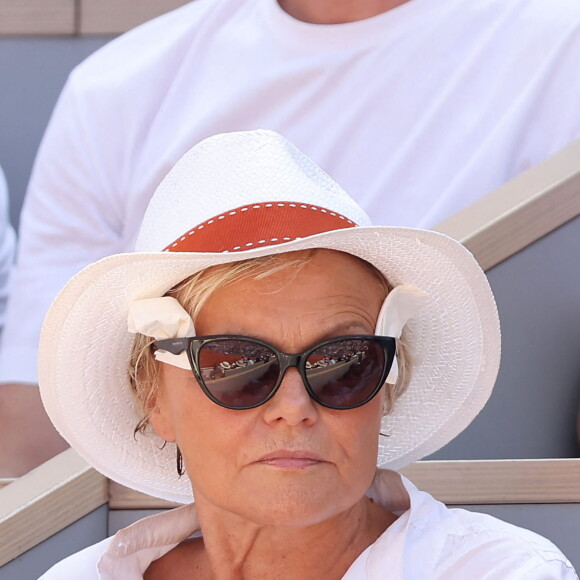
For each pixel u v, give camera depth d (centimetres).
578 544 723
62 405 596
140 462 628
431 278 556
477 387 604
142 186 1048
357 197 958
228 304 517
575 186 830
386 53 988
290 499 505
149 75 1095
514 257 822
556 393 827
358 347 512
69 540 740
